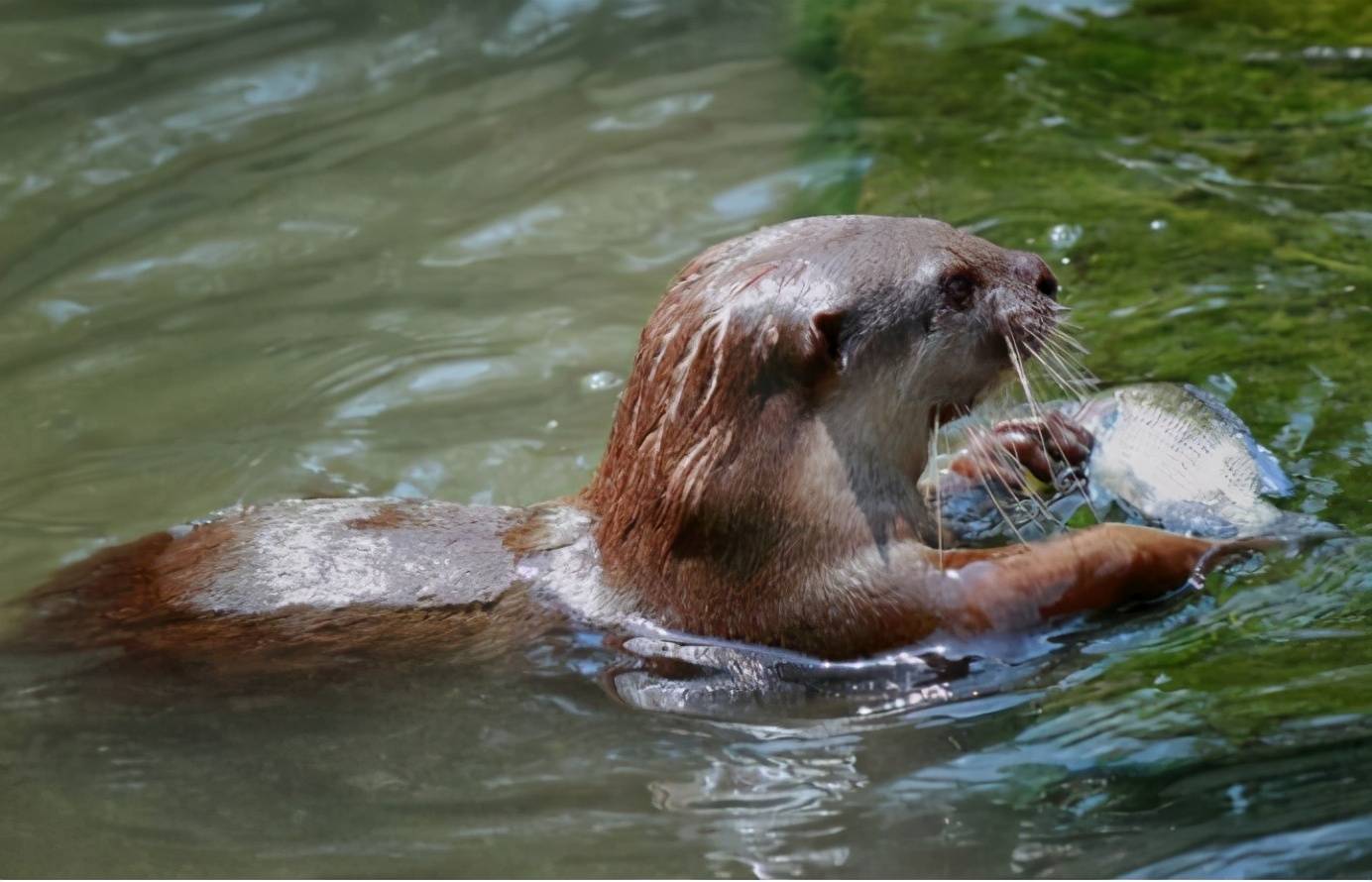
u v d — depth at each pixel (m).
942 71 19.36
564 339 14.84
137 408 14.15
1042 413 11.78
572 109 18.98
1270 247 14.67
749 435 10.24
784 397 10.23
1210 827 8.29
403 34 20.72
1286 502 11.07
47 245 16.62
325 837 8.98
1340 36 18.69
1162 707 9.46
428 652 10.44
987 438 11.52
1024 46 19.69
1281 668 9.68
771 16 21.14
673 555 10.53
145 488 13.00
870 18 20.95
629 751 9.73
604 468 11.24
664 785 9.33
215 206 17.23
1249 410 12.14
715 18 21.14
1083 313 13.99
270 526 11.35
